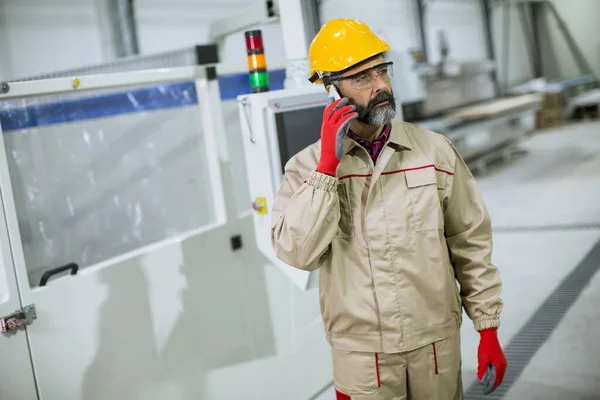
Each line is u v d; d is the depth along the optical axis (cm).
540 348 298
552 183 668
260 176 224
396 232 148
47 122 207
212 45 257
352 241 150
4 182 181
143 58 305
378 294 148
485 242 158
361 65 144
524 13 1388
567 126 1100
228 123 265
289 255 144
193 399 237
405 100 732
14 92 188
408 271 148
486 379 156
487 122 793
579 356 283
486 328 155
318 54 150
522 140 1005
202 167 259
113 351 210
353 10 883
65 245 214
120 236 232
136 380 217
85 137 219
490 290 156
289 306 279
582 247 441
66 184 213
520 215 560
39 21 521
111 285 209
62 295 195
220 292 248
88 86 207
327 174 139
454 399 159
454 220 158
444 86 839
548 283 384
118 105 228
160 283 225
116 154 229
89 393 203
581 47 1357
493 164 855
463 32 1189
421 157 151
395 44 984
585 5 1330
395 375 152
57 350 194
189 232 243
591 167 712
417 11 1029
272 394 270
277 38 738
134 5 596
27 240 202
